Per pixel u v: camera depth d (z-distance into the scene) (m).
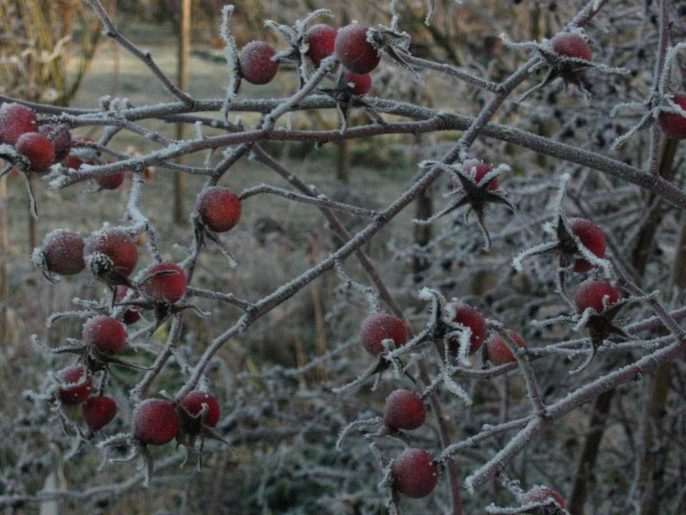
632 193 1.02
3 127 0.48
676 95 0.50
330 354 1.02
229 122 0.52
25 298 1.63
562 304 1.04
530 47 0.47
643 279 0.98
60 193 2.33
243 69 0.50
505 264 1.08
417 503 1.19
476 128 0.49
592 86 0.92
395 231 2.04
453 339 0.43
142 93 2.77
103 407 0.49
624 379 0.47
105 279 0.43
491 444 1.14
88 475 1.38
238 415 1.11
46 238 0.44
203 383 0.49
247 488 1.39
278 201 2.36
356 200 2.39
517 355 0.46
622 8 0.99
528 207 1.04
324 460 1.43
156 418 0.46
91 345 0.46
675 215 1.08
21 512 1.20
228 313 1.66
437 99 1.43
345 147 2.64
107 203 2.28
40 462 1.14
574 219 0.45
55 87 2.02
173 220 2.36
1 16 1.86
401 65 0.46
